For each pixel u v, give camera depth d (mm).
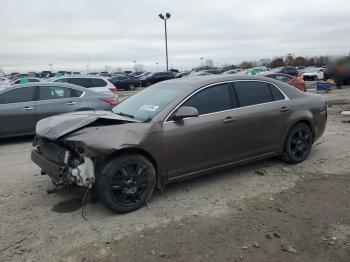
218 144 5090
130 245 3697
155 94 5328
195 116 4652
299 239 3746
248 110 5406
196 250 3582
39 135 4746
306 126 6215
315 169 5938
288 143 5977
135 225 4113
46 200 4883
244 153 5426
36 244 3750
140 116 4859
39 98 9031
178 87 5207
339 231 3885
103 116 4633
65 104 9234
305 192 4969
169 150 4652
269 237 3787
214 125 5008
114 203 4297
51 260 3469
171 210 4484
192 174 4957
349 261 3367
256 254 3492
